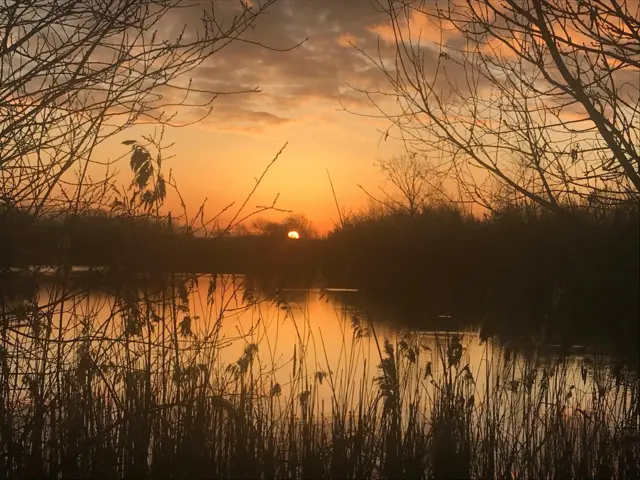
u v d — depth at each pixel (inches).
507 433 215.5
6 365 191.0
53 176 192.4
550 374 197.2
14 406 196.2
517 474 211.0
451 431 202.1
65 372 201.6
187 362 211.3
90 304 208.4
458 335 192.9
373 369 271.7
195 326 218.2
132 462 202.1
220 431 210.1
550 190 203.5
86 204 199.0
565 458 199.0
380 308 198.1
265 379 232.4
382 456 209.6
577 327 163.3
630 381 176.9
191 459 202.2
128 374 203.6
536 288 167.2
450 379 209.5
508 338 181.9
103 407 207.9
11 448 191.6
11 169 189.3
